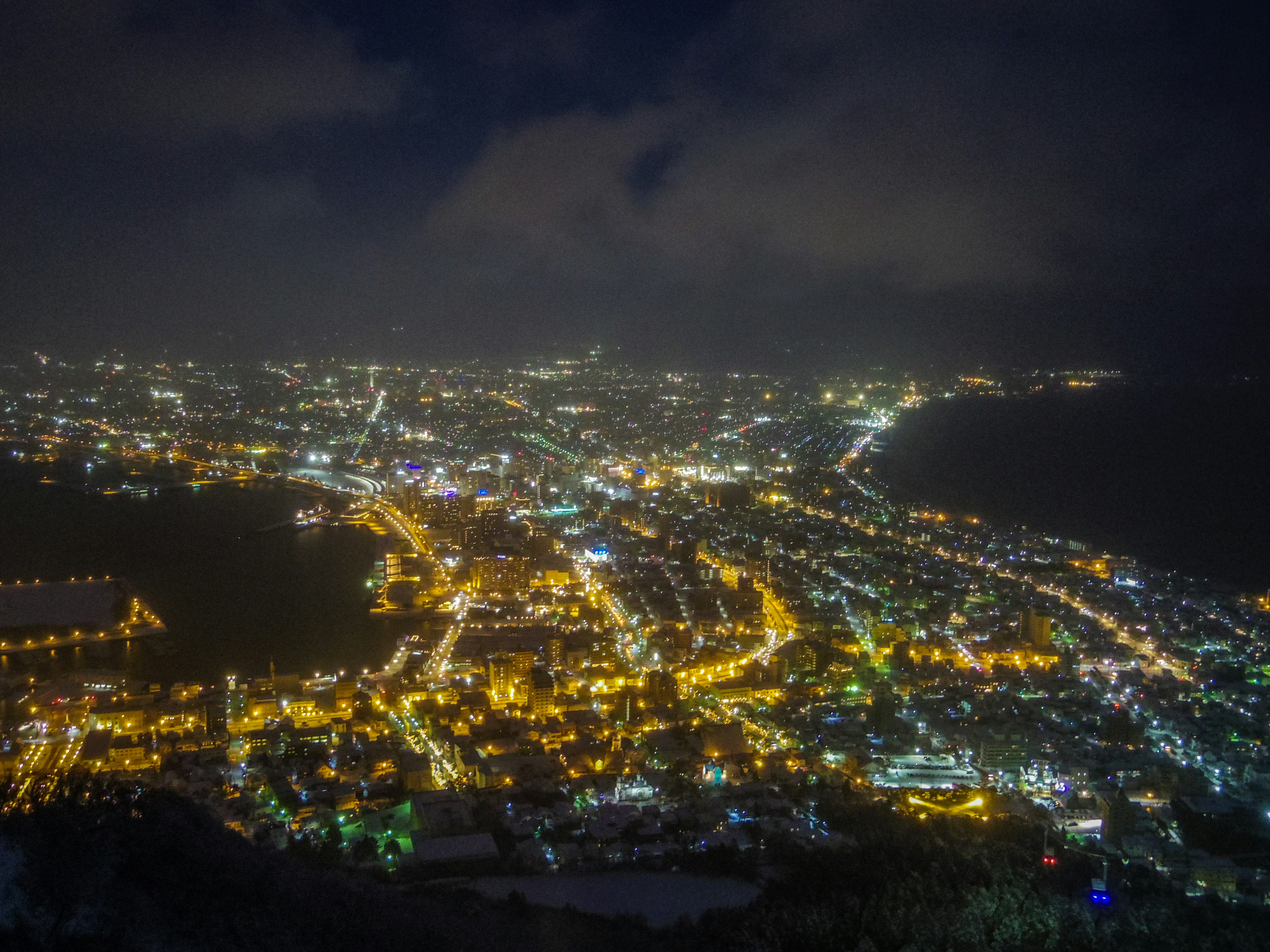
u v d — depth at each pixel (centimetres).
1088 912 4516
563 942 4491
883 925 4394
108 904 3338
